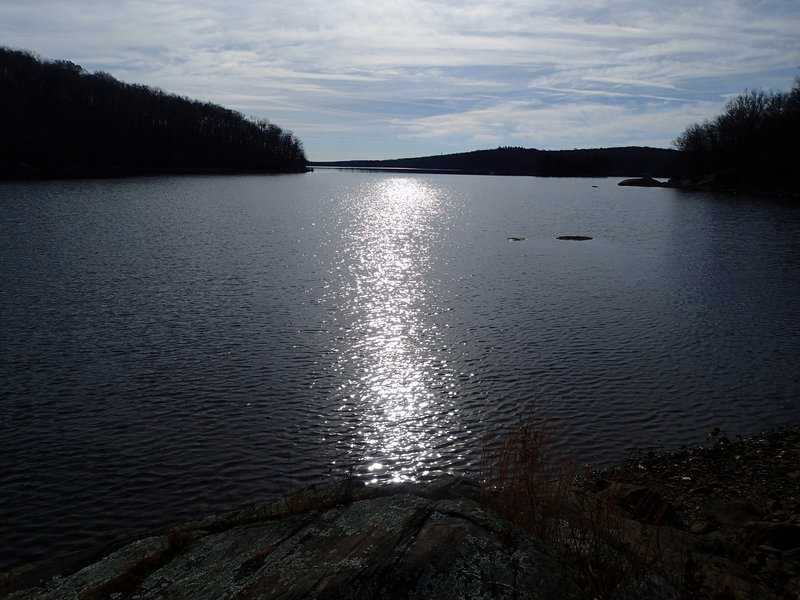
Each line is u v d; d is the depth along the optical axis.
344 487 7.28
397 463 11.33
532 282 27.33
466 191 111.56
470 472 10.91
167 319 20.31
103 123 144.75
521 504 5.77
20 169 103.62
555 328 19.78
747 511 8.09
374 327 19.88
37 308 21.17
